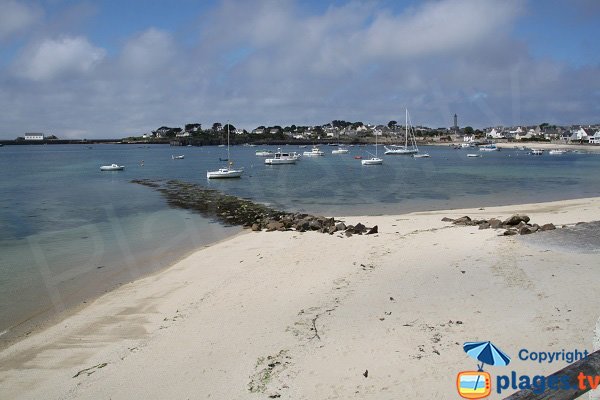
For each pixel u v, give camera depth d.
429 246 16.81
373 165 85.44
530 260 13.65
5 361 9.79
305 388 7.63
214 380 8.27
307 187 48.69
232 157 122.81
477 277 12.49
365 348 8.78
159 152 167.38
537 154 123.75
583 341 8.09
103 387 8.44
